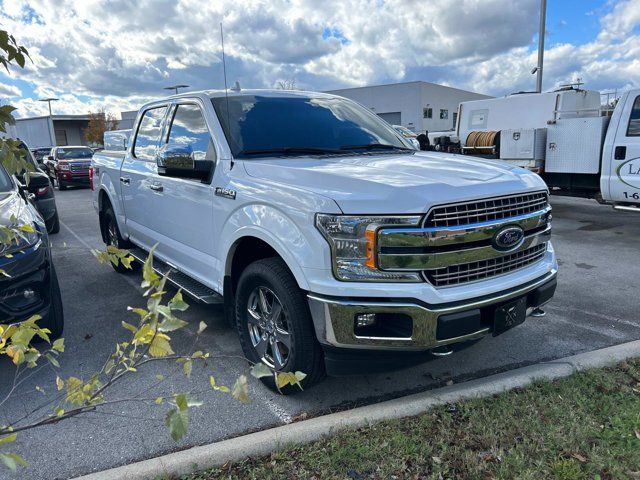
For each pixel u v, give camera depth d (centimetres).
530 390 321
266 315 343
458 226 284
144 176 508
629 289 557
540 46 1762
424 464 259
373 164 347
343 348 289
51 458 277
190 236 428
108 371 174
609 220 994
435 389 329
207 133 409
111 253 182
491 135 1136
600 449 261
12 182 478
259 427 303
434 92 4859
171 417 149
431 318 280
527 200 323
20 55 156
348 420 290
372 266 277
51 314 400
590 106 1265
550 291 340
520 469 249
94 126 5134
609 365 352
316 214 287
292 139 405
